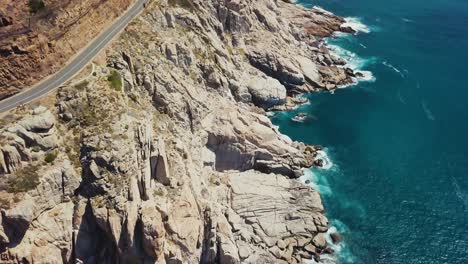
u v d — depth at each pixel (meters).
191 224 79.75
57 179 73.06
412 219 99.56
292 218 95.62
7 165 69.38
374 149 117.50
